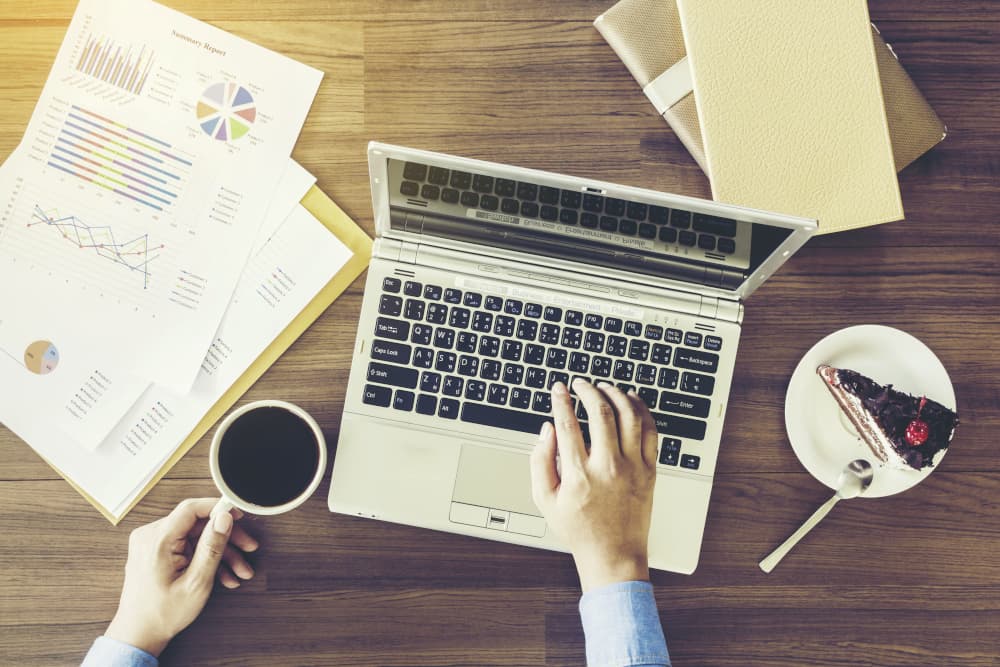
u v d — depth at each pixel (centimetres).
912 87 73
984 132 78
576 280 72
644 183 77
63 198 75
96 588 75
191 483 75
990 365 78
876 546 77
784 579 77
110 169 75
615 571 64
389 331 71
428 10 76
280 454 69
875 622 77
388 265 71
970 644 77
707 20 69
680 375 72
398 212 67
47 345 75
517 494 72
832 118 69
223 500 68
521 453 71
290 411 69
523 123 77
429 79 77
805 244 78
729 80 69
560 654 76
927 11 78
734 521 77
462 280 71
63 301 75
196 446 75
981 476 78
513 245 70
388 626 76
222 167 75
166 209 75
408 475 71
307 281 76
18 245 75
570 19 77
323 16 76
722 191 69
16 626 74
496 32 77
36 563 75
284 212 76
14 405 74
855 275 78
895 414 71
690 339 72
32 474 75
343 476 71
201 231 75
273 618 75
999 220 78
